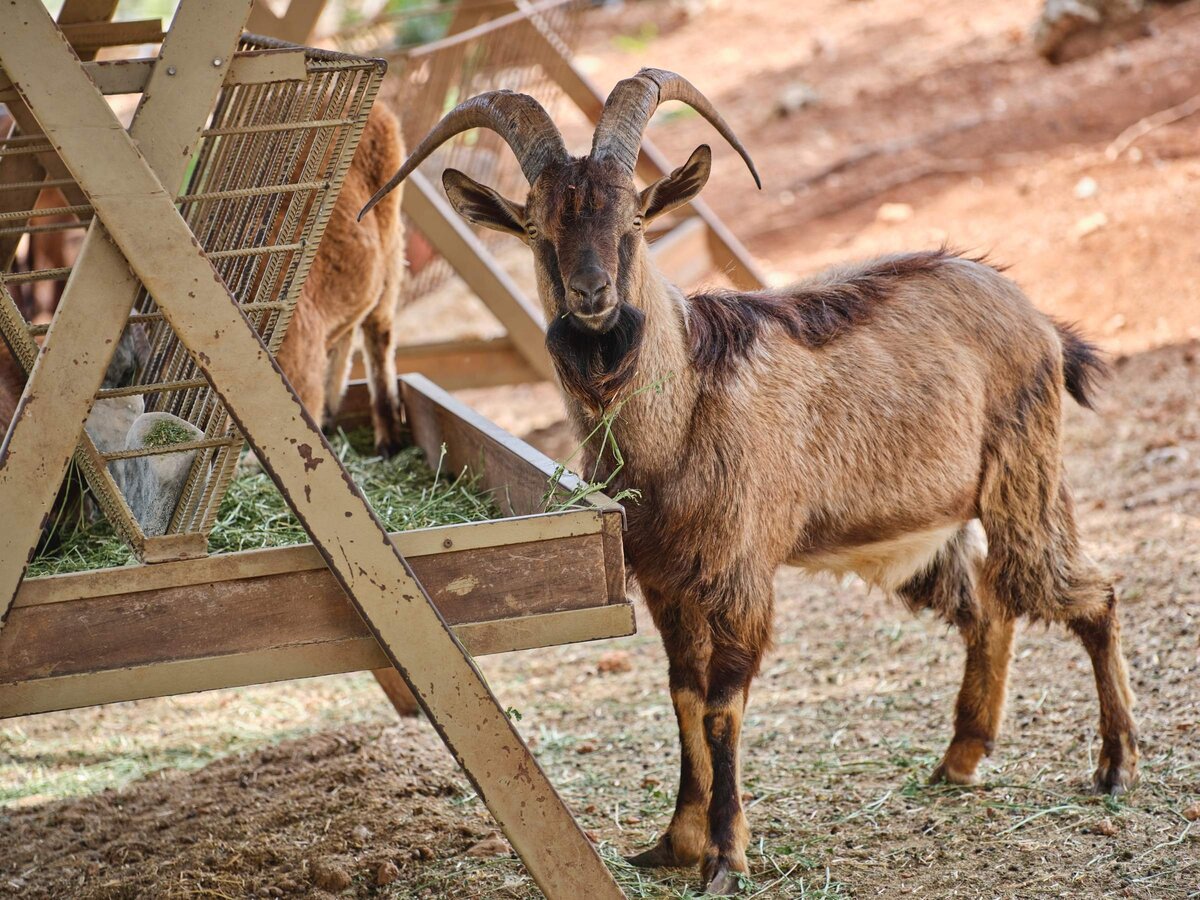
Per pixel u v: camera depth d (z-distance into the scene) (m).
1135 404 10.33
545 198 4.54
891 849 5.01
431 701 3.76
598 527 3.93
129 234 3.46
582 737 6.82
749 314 5.04
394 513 5.11
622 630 3.97
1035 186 14.09
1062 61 16.55
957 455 5.37
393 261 7.39
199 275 3.53
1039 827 5.06
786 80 19.23
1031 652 7.05
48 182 4.22
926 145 15.93
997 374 5.50
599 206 4.46
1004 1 19.33
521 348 9.83
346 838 5.24
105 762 7.03
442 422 5.98
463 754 3.78
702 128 18.58
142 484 4.09
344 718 7.48
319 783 5.91
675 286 4.97
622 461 4.73
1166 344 11.11
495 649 3.91
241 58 3.59
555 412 13.01
